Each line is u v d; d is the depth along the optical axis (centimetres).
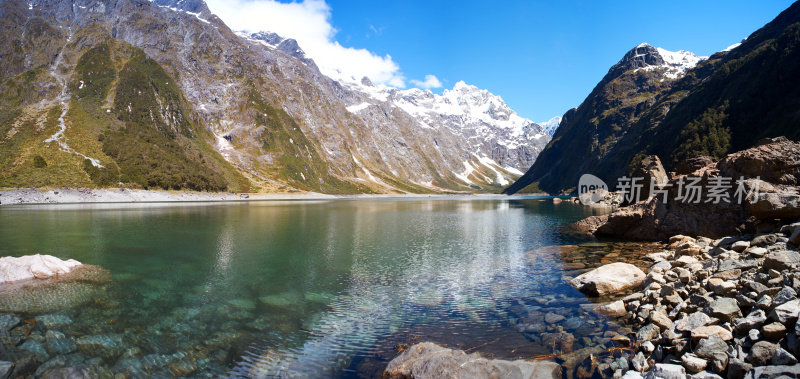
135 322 1655
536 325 1498
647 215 3578
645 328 1273
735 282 1408
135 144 16488
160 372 1205
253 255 3344
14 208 8762
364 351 1354
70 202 11525
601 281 1927
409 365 1157
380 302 1952
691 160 4819
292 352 1355
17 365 1216
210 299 2022
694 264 1862
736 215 2845
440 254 3362
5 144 13712
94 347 1383
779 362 870
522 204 13312
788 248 1628
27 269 2400
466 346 1334
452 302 1906
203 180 17338
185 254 3362
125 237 4316
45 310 1772
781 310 1015
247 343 1438
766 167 2742
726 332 1052
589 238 3972
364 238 4459
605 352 1201
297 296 2083
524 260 2959
